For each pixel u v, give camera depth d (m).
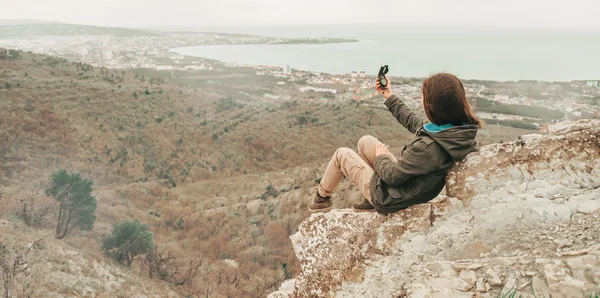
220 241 35.69
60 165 58.56
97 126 72.94
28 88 77.94
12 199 30.50
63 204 28.81
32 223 26.52
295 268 30.00
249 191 53.25
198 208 48.22
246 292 26.73
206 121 85.06
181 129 79.06
